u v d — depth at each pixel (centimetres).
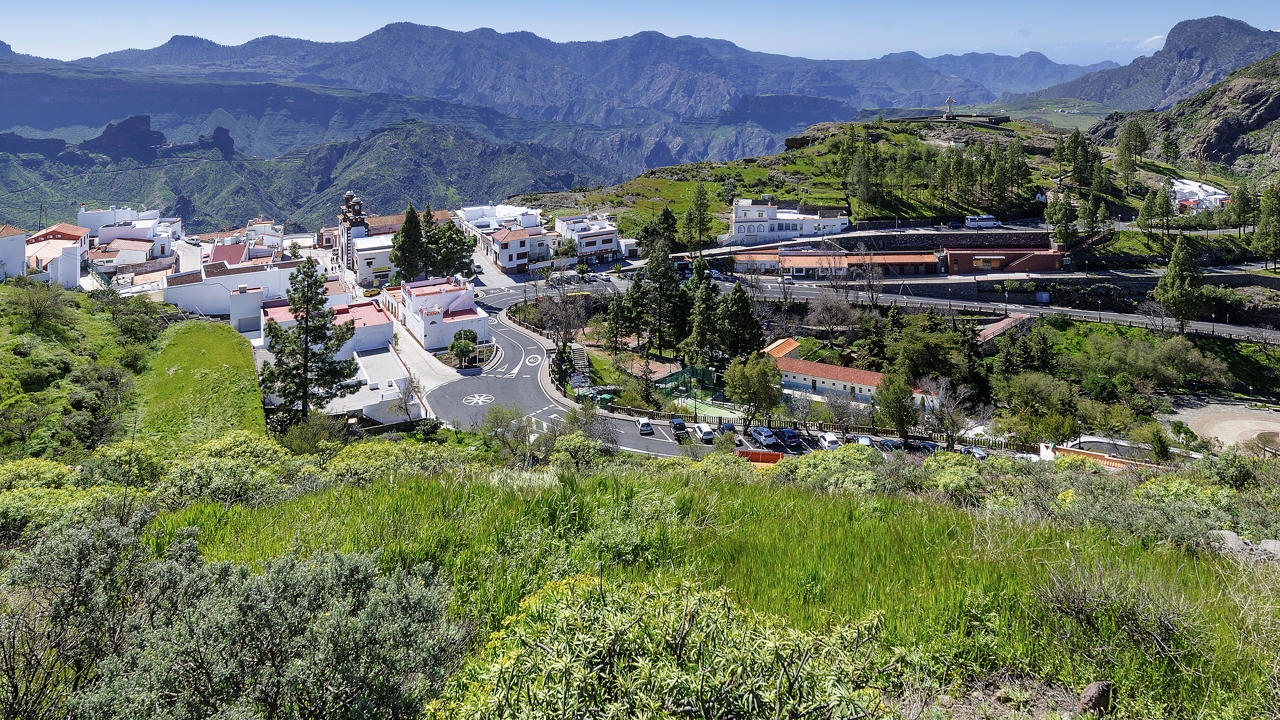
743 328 7856
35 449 4541
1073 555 871
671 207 14600
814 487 1642
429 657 628
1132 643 683
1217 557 1014
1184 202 14500
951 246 12156
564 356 7844
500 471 1520
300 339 5619
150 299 8444
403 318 8981
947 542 970
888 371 7738
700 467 2205
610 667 527
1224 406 8069
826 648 578
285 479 2220
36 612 736
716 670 516
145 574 744
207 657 589
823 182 15300
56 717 620
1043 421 5991
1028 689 658
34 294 6562
